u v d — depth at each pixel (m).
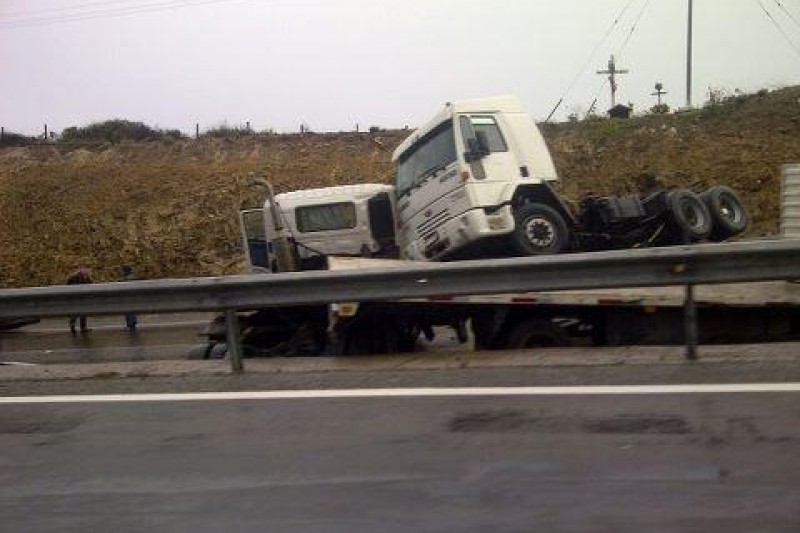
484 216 10.73
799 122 27.86
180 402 7.19
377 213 11.98
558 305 8.98
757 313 9.16
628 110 32.56
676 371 7.14
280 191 29.86
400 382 7.36
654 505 4.57
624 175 27.08
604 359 7.67
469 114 10.99
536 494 4.79
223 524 4.63
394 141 34.09
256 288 8.20
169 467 5.58
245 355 10.20
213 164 32.97
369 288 8.12
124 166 33.91
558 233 11.20
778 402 6.15
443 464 5.32
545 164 11.37
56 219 30.03
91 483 5.38
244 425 6.39
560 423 5.98
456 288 7.99
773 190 24.42
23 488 5.36
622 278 7.68
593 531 4.30
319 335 10.16
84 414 7.03
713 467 5.04
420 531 4.39
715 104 30.62
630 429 5.77
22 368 8.98
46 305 8.67
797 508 4.45
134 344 15.90
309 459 5.56
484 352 8.37
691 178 25.95
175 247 27.66
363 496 4.90
